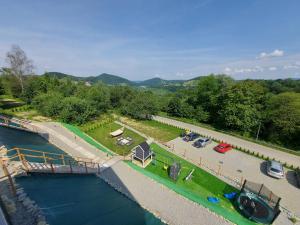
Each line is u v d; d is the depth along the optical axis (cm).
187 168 2717
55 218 1773
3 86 6781
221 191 2230
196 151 3431
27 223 1518
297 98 4156
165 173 2534
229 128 5047
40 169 2155
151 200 2039
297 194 2266
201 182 2392
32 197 1909
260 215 1739
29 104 6119
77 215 1844
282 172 2569
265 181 2528
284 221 1814
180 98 6819
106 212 1911
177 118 5906
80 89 6569
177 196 2036
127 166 2588
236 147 3628
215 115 5762
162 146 3519
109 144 3516
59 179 2252
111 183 2281
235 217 1781
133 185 2239
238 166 2931
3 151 2545
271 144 3922
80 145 3225
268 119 4309
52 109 4716
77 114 4578
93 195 2109
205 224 1738
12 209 1573
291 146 3962
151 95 6278
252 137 4556
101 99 5672
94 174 2436
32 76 6800
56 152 2947
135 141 3719
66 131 3794
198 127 5038
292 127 3778
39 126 3953
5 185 1802
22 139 3384
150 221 1839
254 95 4800
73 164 2536
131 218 1861
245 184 2020
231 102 4778
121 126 4644
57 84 7506
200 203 1927
